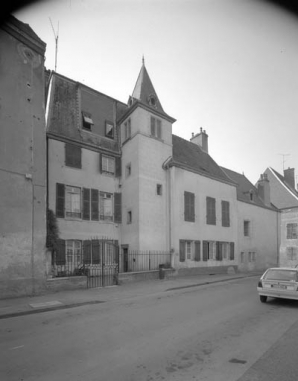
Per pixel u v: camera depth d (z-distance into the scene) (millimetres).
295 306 9664
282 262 32031
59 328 6938
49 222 15930
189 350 5352
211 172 25109
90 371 4469
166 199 20719
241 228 27359
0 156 10930
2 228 10711
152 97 21484
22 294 11031
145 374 4359
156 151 20547
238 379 4184
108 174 20031
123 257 19766
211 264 22859
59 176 17328
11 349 5465
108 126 21219
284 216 32938
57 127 18000
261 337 6148
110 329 6773
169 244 20047
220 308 9234
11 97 11539
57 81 19562
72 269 16250
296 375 4320
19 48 12039
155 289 13523
